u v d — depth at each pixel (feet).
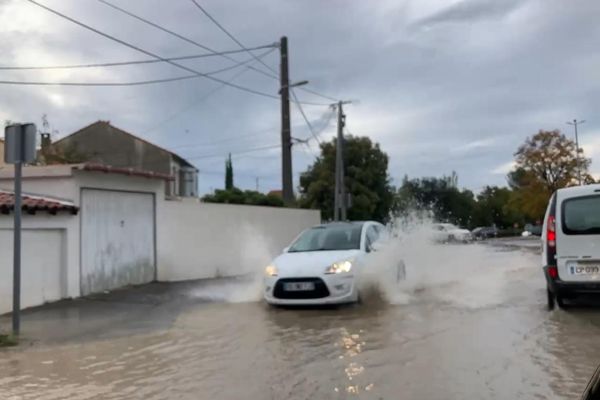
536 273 52.49
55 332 29.07
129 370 21.91
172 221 51.85
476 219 259.19
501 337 25.57
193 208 54.60
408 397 17.94
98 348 25.53
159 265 49.85
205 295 41.86
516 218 245.65
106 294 41.91
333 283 33.94
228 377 20.67
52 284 38.91
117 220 45.21
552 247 31.22
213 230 57.26
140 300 39.50
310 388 19.11
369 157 149.28
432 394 18.16
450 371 20.54
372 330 27.84
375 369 21.06
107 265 43.96
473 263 62.18
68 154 118.21
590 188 31.17
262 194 109.81
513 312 31.68
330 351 23.93
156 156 144.66
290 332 28.07
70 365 22.74
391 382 19.48
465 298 37.52
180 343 26.30
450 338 25.64
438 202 238.68
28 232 36.83
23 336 28.07
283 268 35.22
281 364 22.17
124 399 18.57
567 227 30.91
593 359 21.63
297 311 34.06
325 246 38.99
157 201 49.93
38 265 37.65
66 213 39.58
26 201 37.32
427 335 26.37
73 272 40.32
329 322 30.30
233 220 60.59
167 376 21.01
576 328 26.91
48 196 41.11
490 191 277.44
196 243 54.80
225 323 30.86
